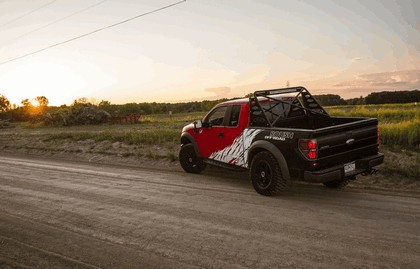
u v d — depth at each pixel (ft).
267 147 22.70
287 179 22.30
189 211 21.25
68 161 45.52
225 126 27.40
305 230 17.26
